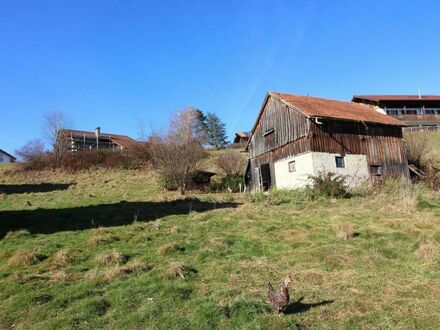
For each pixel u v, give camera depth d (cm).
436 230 1132
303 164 2361
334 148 2383
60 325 711
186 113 3328
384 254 1007
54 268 1001
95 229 1348
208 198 2159
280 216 1480
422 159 3262
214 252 1074
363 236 1161
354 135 2494
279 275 915
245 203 1859
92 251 1117
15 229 1375
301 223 1348
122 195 2514
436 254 959
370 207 1593
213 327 675
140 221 1470
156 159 2833
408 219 1314
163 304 775
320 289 820
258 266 972
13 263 1028
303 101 2641
